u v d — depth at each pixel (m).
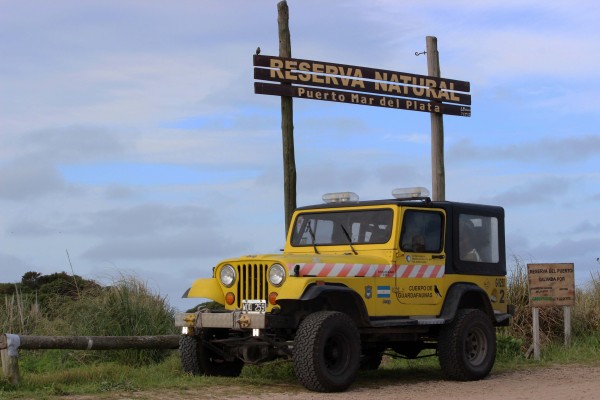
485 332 12.02
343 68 16.09
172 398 9.65
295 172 15.25
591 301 16.95
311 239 11.92
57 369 12.50
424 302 11.43
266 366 12.24
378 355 12.97
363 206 11.55
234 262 10.70
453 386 11.15
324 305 10.76
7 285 17.80
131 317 13.12
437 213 11.76
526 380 11.80
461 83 18.22
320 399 9.68
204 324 10.59
